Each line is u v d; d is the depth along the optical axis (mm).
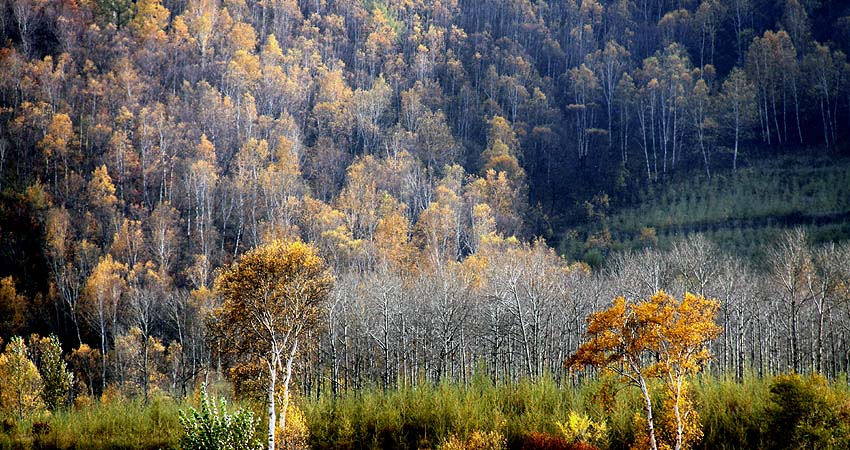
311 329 47812
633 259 94750
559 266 113000
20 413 63938
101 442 52812
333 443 48688
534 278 77500
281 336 46125
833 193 126875
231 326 46562
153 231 131625
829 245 94500
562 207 163375
